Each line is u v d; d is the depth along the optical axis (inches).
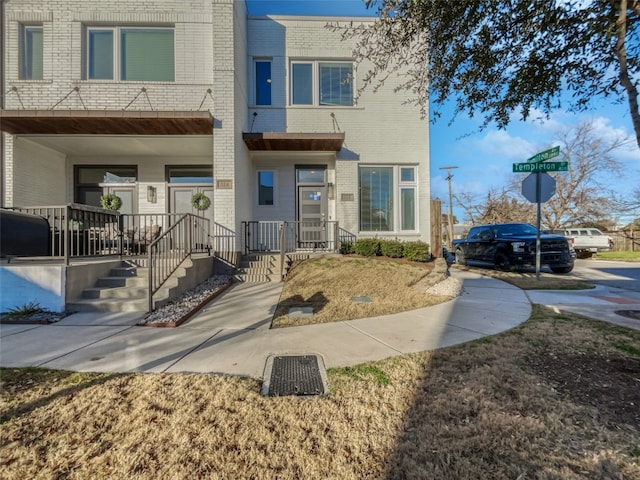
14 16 337.7
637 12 106.4
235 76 343.3
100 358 138.0
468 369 124.2
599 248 703.7
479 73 167.3
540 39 152.9
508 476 70.7
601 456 76.5
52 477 71.7
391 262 350.9
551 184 318.7
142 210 414.0
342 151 415.8
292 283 296.8
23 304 212.1
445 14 149.2
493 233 446.3
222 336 168.2
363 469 73.7
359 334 170.6
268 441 83.2
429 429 87.1
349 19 414.3
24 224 251.9
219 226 335.9
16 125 316.5
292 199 437.4
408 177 426.9
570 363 128.3
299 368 127.7
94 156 410.6
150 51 352.8
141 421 91.6
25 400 102.0
